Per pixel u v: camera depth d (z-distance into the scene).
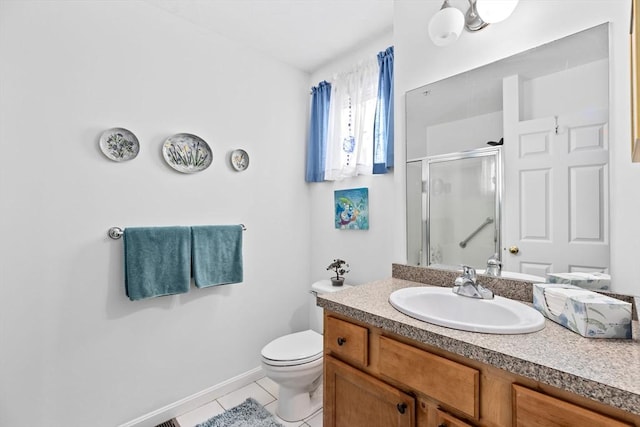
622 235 1.01
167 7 1.72
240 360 2.07
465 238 1.42
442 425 0.86
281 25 1.90
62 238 1.42
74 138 1.45
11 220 1.30
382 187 1.98
